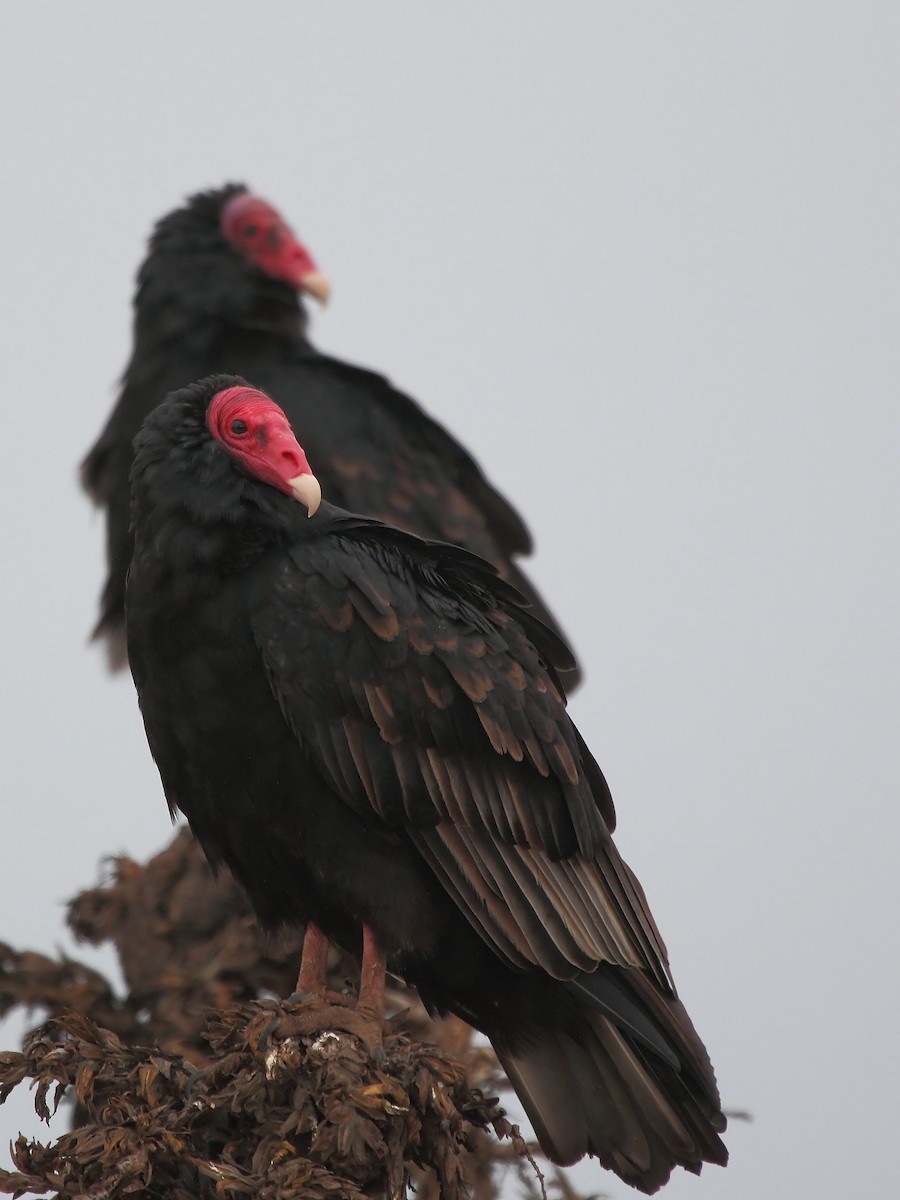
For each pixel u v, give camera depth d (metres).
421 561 9.92
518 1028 9.69
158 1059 8.31
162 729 9.56
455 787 9.48
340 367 14.66
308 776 9.34
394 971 9.77
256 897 9.94
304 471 9.30
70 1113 9.68
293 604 9.27
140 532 9.53
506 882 9.54
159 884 12.27
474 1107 8.45
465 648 9.62
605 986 9.66
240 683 9.30
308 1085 8.15
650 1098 9.50
